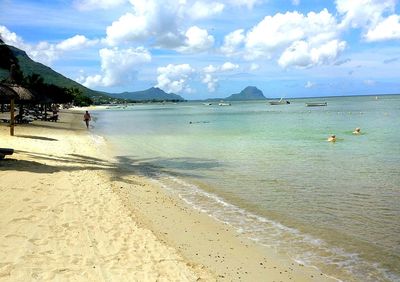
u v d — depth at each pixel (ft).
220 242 35.37
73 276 24.76
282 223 40.57
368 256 32.22
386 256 32.12
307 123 184.03
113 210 40.45
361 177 61.41
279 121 206.28
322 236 36.78
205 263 30.60
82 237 31.71
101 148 97.71
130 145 107.04
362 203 47.32
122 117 298.56
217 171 68.28
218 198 50.44
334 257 32.14
